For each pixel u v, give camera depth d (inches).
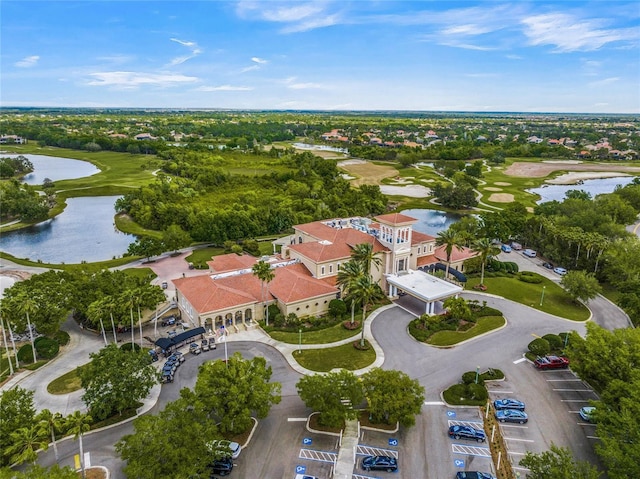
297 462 1743.4
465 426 1909.4
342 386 1907.0
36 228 5703.7
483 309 3127.5
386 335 2785.4
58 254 4694.9
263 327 2851.9
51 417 1676.9
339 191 6968.5
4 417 1728.6
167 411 1675.7
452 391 2186.3
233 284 3110.2
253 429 1929.1
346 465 1733.5
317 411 2054.6
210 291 2883.9
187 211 5477.4
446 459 1772.9
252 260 3681.1
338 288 3171.8
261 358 2037.4
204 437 1608.0
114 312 2603.3
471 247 4183.1
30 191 6407.5
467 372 2348.7
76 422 1610.5
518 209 5669.3
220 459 1705.2
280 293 3029.0
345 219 4301.2
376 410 1882.4
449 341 2719.0
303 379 1987.0
